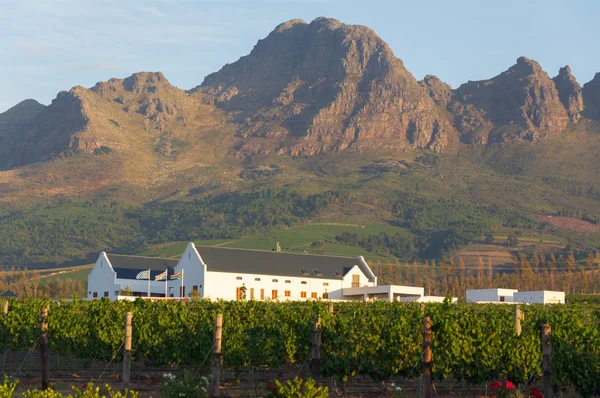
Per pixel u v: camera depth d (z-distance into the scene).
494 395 58.09
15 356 82.88
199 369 61.91
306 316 67.31
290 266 158.25
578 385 53.25
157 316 67.50
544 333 49.19
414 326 58.28
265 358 63.22
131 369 72.81
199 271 147.75
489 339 57.09
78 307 72.12
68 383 65.06
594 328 57.56
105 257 160.62
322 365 58.94
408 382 65.25
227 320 66.12
